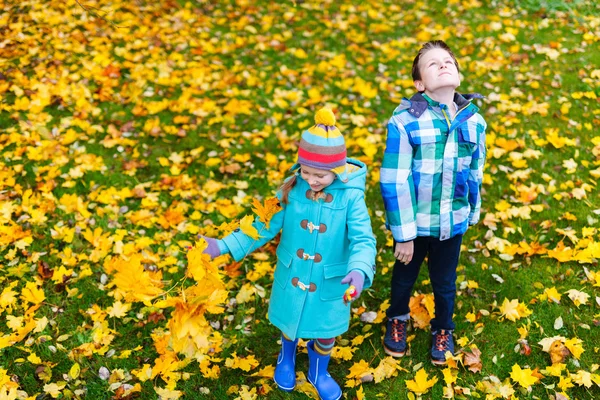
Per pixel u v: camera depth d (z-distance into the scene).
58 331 3.04
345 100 5.23
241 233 2.48
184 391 2.76
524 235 3.75
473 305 3.25
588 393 2.71
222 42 6.24
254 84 5.49
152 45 6.04
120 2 6.71
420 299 3.24
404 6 7.13
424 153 2.46
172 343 2.24
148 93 5.26
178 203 3.99
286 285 2.51
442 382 2.82
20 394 2.66
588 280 3.36
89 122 4.85
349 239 2.42
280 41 6.30
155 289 2.16
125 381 2.78
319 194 2.39
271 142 4.73
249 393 2.72
